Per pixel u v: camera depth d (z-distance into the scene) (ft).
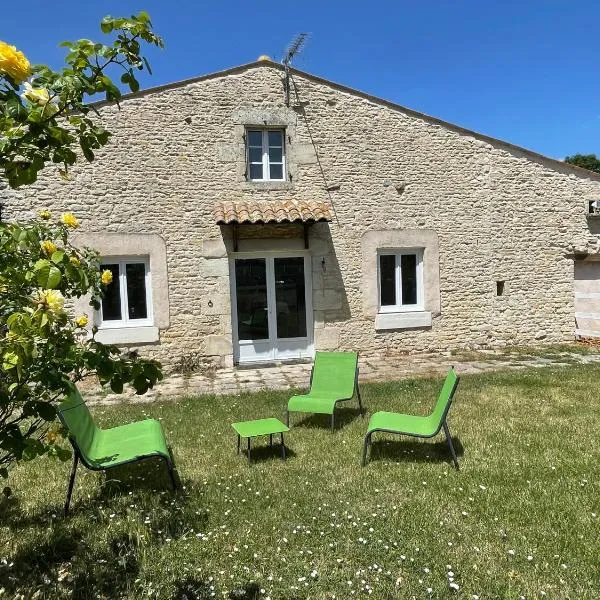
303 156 28.48
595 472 13.11
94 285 7.92
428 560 9.29
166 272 27.04
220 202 27.55
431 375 25.41
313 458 14.47
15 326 5.39
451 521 10.68
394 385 23.04
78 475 13.42
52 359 6.28
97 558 9.58
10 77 5.28
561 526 10.43
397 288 30.55
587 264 32.81
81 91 6.09
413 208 30.07
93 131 6.67
